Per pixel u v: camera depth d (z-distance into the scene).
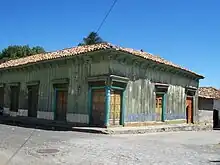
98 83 18.31
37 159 8.27
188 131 22.08
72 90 19.97
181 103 25.28
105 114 17.67
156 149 11.00
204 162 8.90
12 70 26.66
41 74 23.08
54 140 12.17
